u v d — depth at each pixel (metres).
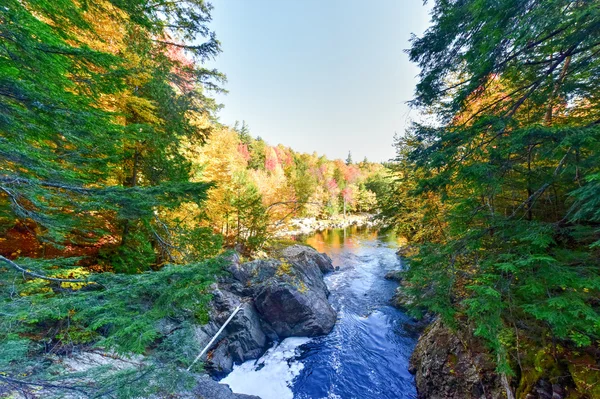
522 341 4.66
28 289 3.55
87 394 2.55
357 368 7.53
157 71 6.99
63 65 3.08
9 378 2.45
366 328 9.80
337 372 7.35
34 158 3.30
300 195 25.08
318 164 72.88
